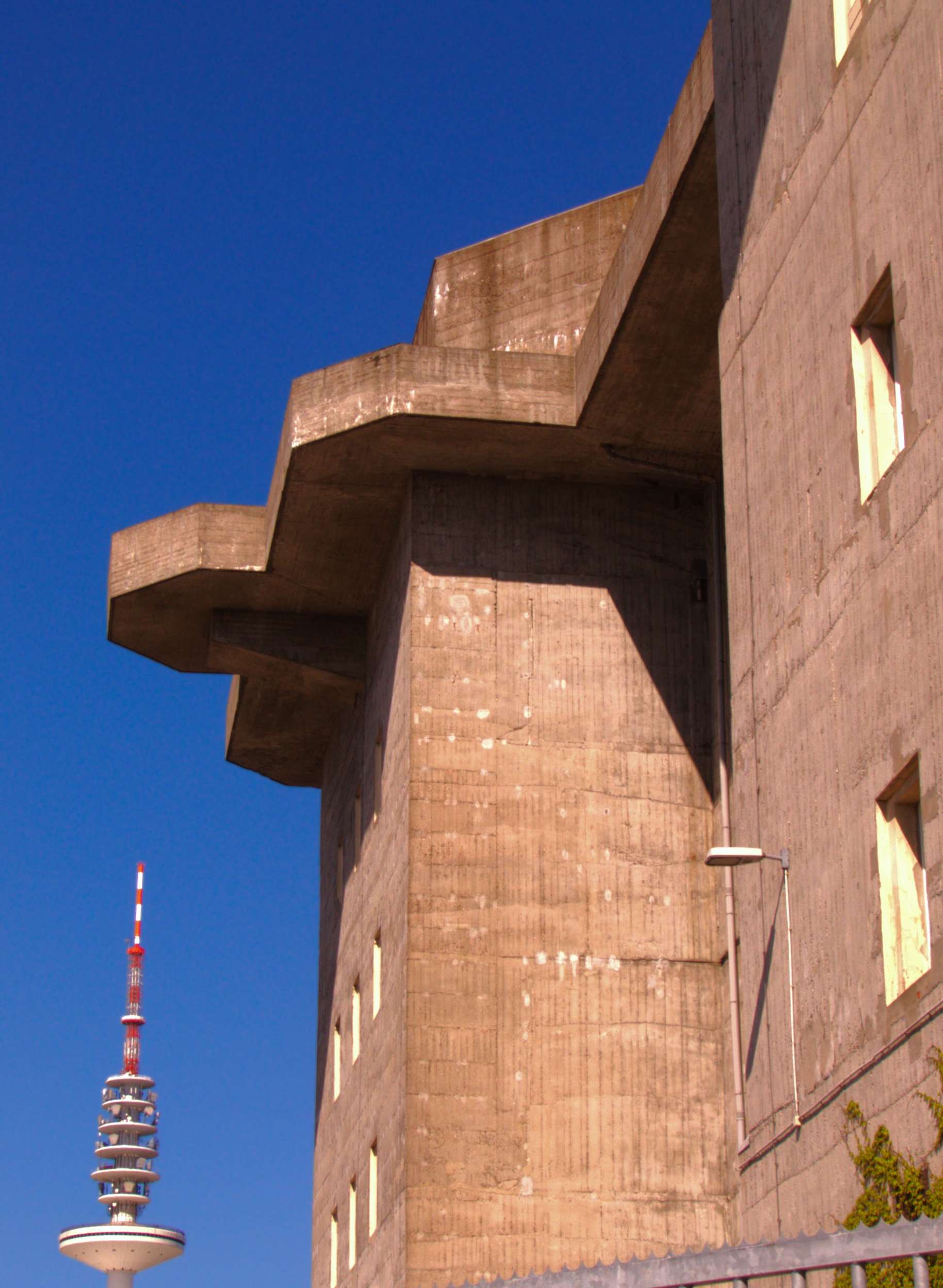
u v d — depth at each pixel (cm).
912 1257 777
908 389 1339
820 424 1514
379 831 2597
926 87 1334
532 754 2398
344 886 2950
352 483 2491
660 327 2162
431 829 2353
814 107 1571
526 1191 2217
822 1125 1409
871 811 1359
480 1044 2273
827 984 1423
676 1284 856
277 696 3133
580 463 2462
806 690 1510
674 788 2414
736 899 1794
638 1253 2198
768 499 1636
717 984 2339
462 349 2377
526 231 2667
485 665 2425
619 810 2392
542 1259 2188
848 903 1395
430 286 2678
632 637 2462
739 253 1762
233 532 2727
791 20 1641
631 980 2325
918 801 1353
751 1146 1587
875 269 1412
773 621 1602
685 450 2428
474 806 2369
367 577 2736
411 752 2378
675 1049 2300
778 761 1566
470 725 2400
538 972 2312
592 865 2366
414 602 2436
